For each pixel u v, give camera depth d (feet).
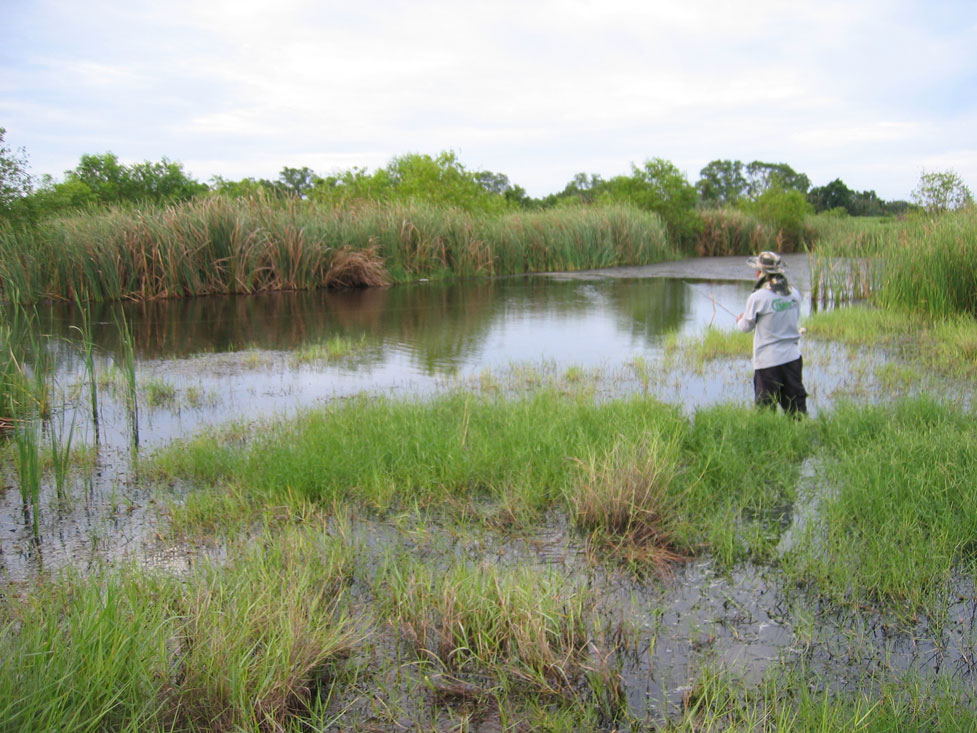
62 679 9.41
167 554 15.64
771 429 22.07
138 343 42.11
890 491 16.94
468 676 11.63
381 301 61.11
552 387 29.01
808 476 19.29
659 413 22.97
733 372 32.81
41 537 16.72
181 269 64.75
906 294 46.55
